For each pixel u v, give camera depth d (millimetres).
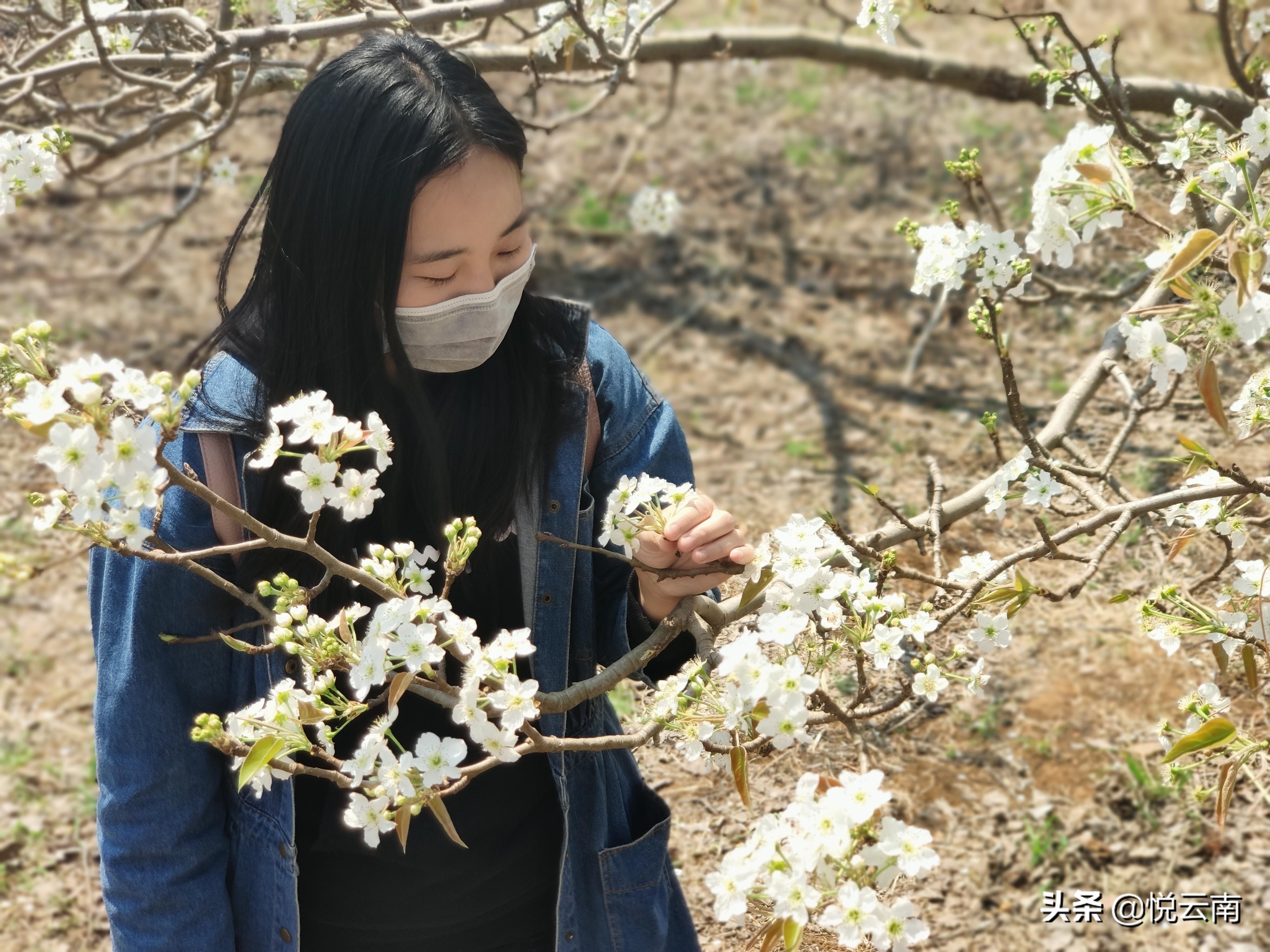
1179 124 1488
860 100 6625
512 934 1548
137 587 1271
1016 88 3963
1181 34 6250
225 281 1413
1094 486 1884
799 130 6430
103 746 1317
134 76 2312
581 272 5570
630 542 1318
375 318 1263
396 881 1468
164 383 992
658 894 1648
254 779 1096
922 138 6105
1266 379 1471
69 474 971
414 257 1222
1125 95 2316
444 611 1115
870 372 4684
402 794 1105
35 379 999
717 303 5281
